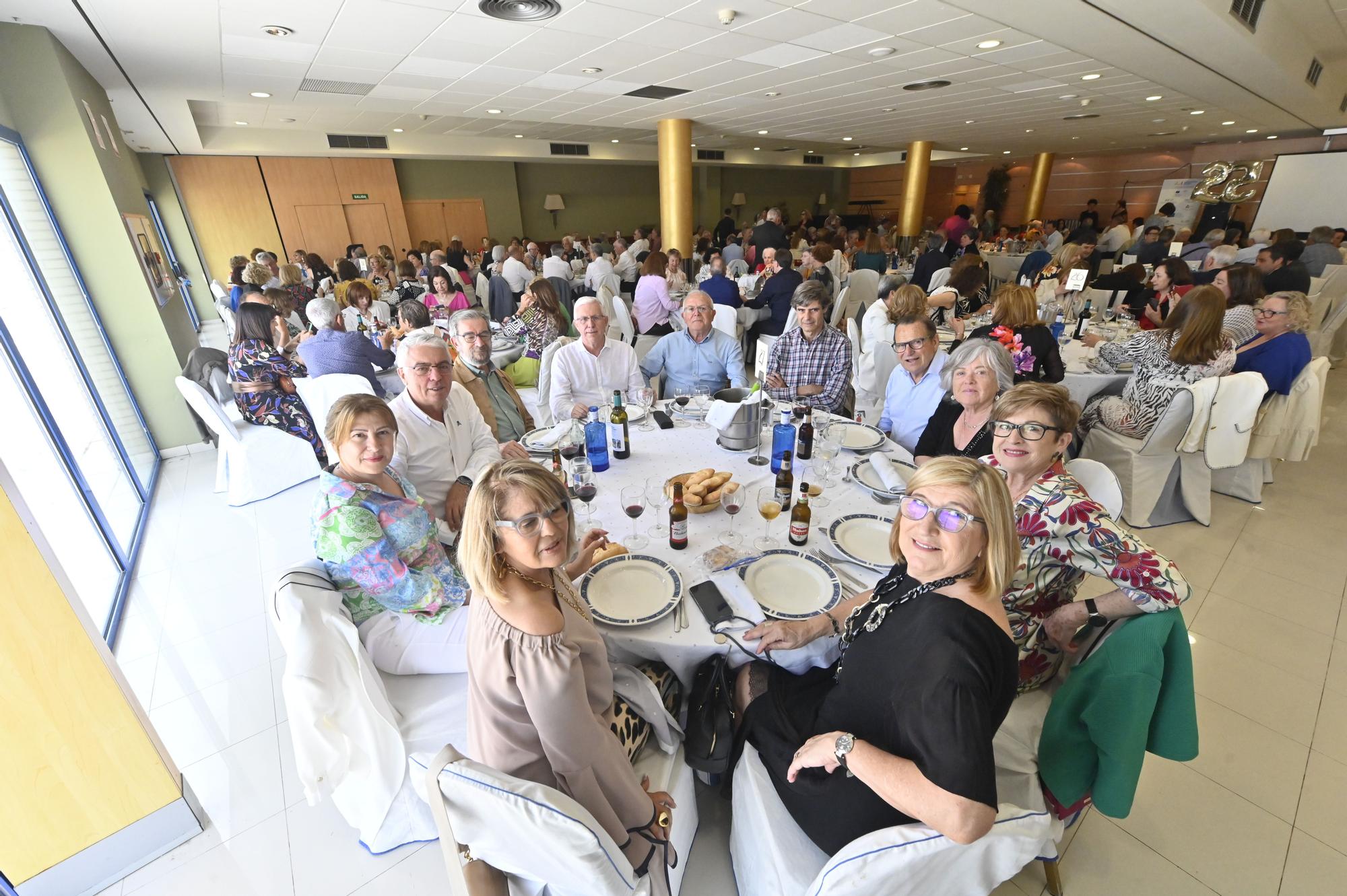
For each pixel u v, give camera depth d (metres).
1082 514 1.24
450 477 2.20
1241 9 4.23
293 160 9.86
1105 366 3.37
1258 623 2.29
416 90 5.86
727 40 4.34
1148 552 1.18
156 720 1.94
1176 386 2.68
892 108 7.45
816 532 1.62
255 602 2.53
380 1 3.34
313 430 3.50
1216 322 2.61
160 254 5.30
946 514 0.93
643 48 4.51
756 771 1.24
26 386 2.41
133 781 1.46
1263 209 10.71
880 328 3.89
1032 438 1.31
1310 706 1.92
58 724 1.33
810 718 1.25
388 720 1.37
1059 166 15.47
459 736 1.47
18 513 1.21
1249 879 1.44
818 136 10.47
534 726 0.99
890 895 0.85
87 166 3.48
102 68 4.23
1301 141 11.55
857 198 17.77
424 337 2.02
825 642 1.32
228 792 1.70
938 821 0.82
